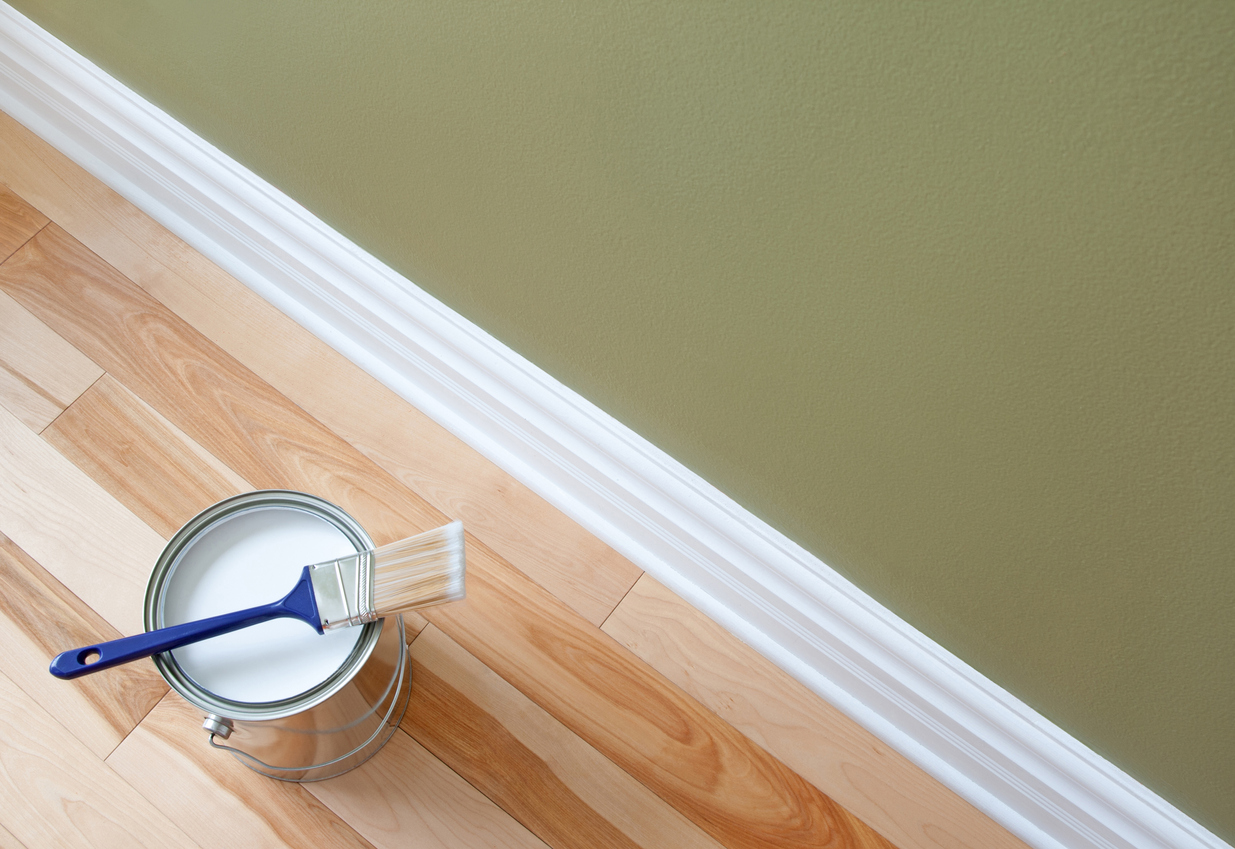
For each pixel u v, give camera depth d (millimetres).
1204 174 464
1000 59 480
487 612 1169
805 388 801
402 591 866
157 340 1281
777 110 588
